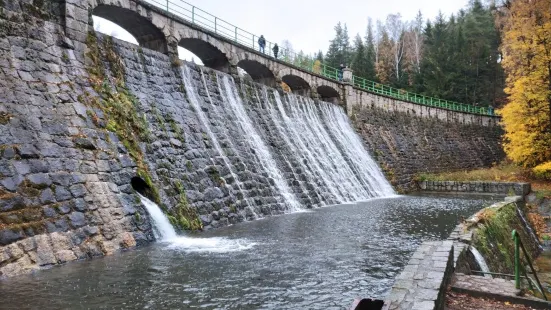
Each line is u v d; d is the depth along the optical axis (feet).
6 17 42.24
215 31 81.61
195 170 57.31
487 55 214.28
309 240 45.09
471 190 118.21
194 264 34.47
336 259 36.86
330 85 123.03
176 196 50.88
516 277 25.38
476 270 33.91
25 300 25.54
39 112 40.68
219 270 32.83
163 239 44.75
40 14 46.52
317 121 109.81
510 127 109.40
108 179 42.91
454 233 39.73
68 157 40.40
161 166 52.13
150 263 34.63
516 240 26.08
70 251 35.19
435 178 129.29
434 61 216.33
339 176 97.40
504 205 60.08
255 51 92.12
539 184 102.73
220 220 55.31
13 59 41.32
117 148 46.65
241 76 86.79
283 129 91.45
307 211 71.77
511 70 123.03
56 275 30.81
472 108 201.77
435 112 168.35
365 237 47.19
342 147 110.52
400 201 92.32
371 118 136.36
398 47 268.62
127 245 40.06
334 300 26.66
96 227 38.50
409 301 19.98
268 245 42.27
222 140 68.23
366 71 226.79
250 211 61.93
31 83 41.83
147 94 58.95
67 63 47.62
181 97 65.82
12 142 36.52
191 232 49.14
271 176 73.77
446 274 25.12
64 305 24.84
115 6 58.85
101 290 27.63
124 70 57.00
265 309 25.00
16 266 30.94
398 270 33.60
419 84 223.71
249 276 31.45
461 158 165.78
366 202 90.02
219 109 73.87
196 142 61.62
